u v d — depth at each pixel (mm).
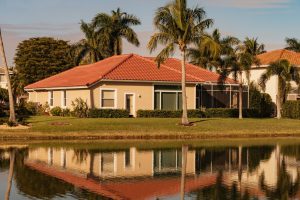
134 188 19469
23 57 82812
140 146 32875
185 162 26359
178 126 40125
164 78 50906
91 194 18250
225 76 55031
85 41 74312
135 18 74250
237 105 56750
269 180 21266
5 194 18062
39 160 26188
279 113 54594
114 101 48812
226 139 38469
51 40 84000
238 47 51000
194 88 52906
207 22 40312
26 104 56031
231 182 20844
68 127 37438
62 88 51688
